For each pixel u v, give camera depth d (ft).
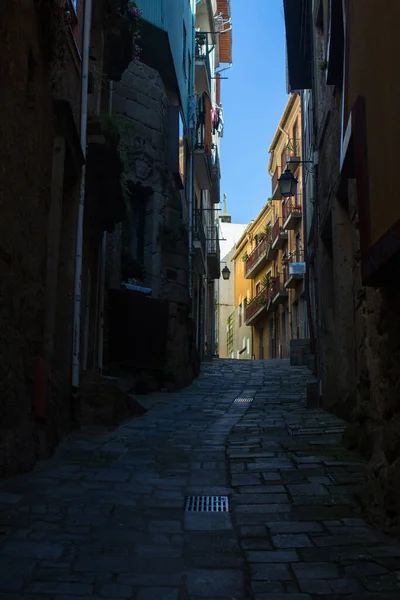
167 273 48.78
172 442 25.41
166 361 47.24
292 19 44.34
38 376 20.12
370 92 14.75
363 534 14.10
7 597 10.39
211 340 100.27
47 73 21.93
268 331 119.03
